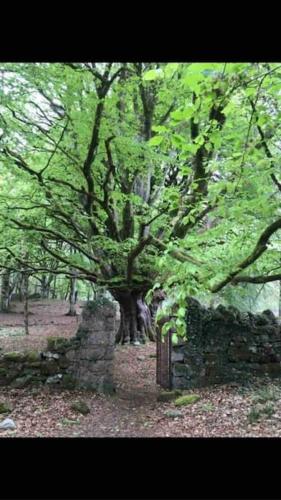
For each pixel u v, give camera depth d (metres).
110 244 9.34
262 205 4.56
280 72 3.47
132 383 8.80
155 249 9.84
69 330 16.30
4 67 6.73
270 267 6.14
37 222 10.48
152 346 12.37
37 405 6.73
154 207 8.90
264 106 4.11
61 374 7.51
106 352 7.66
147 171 9.73
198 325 7.83
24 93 7.43
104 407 6.84
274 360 8.12
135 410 6.80
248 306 12.66
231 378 7.84
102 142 8.33
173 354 7.80
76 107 7.84
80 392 7.41
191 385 7.69
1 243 9.95
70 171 9.08
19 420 6.08
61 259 10.49
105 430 5.79
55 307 23.77
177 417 6.18
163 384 8.30
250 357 7.98
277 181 4.54
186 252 5.16
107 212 9.35
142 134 9.38
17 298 25.73
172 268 4.64
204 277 4.08
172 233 8.57
